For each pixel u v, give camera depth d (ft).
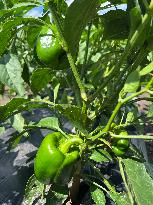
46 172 0.96
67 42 0.93
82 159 1.08
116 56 1.44
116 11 1.08
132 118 1.14
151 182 0.99
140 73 0.83
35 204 1.36
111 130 1.04
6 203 1.46
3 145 1.92
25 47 2.08
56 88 1.23
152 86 0.94
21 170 1.60
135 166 1.02
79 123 0.93
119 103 0.91
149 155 2.51
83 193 1.34
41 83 1.13
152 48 0.93
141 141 2.02
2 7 1.18
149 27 0.88
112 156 1.24
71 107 0.93
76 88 1.12
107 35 1.20
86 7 0.88
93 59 1.75
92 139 0.99
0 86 1.55
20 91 0.97
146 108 3.20
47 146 0.95
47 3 0.91
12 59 0.98
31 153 1.74
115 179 1.49
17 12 1.02
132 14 0.84
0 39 0.96
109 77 0.99
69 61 0.95
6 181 1.54
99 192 1.07
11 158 1.75
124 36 1.19
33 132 1.92
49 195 1.11
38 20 0.94
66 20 0.89
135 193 0.95
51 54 0.96
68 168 0.96
